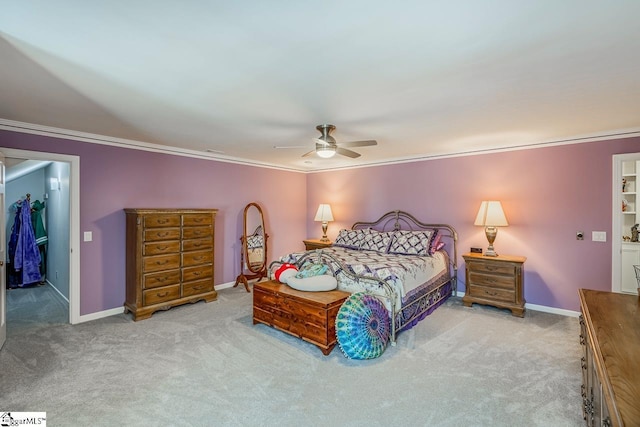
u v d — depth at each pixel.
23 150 3.27
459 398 2.19
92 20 1.47
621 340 1.40
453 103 2.61
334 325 2.92
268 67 1.97
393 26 1.52
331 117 3.00
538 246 4.04
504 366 2.62
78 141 3.65
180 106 2.70
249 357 2.79
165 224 3.96
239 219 5.45
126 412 2.04
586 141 3.70
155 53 1.80
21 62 1.90
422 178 5.02
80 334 3.30
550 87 2.28
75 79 2.15
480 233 4.50
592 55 1.81
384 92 2.37
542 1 1.33
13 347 2.99
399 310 3.21
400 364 2.67
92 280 3.78
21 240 5.21
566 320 3.68
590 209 3.68
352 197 5.91
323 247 5.66
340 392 2.27
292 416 2.01
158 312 3.99
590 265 3.69
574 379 2.42
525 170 4.12
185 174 4.70
